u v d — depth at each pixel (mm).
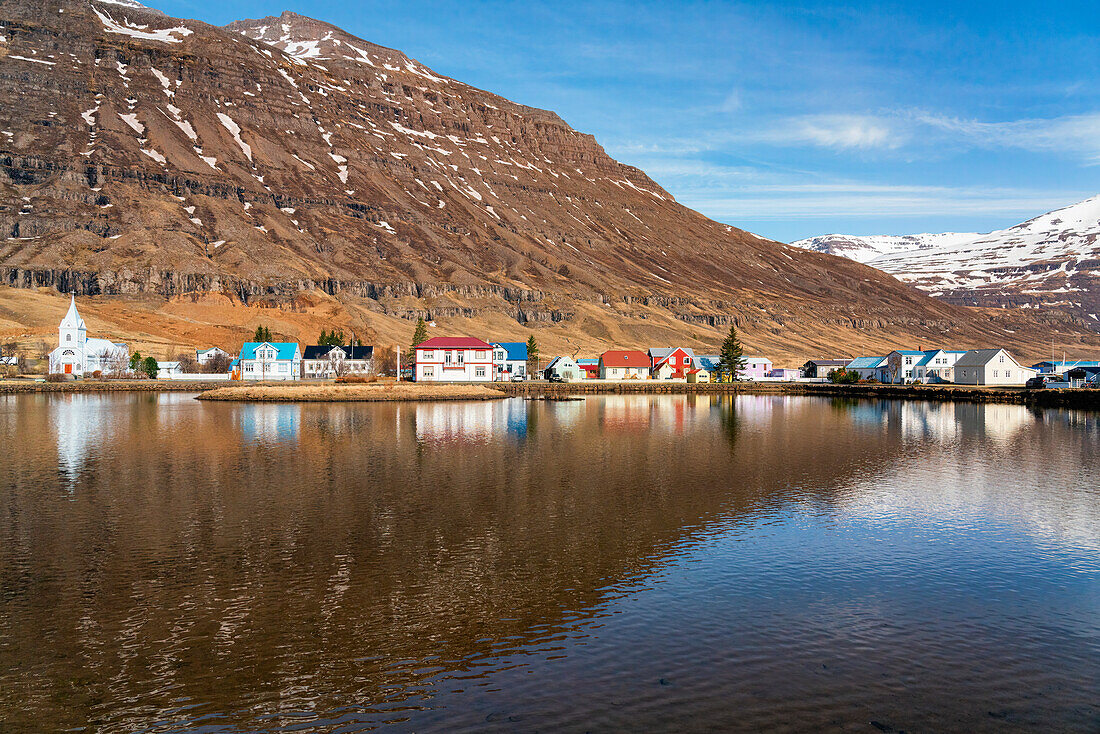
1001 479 46562
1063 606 23359
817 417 95000
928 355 185625
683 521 34031
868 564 27656
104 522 33125
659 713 16531
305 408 102625
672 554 28688
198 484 42562
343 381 148875
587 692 17484
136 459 52219
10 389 132500
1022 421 90688
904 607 23172
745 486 43062
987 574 26562
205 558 27734
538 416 92188
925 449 61438
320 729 15883
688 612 22562
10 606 22781
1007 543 30797
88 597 23562
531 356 190750
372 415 91750
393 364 183250
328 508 36188
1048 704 17016
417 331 195875
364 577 25578
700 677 18281
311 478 44781
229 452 56219
